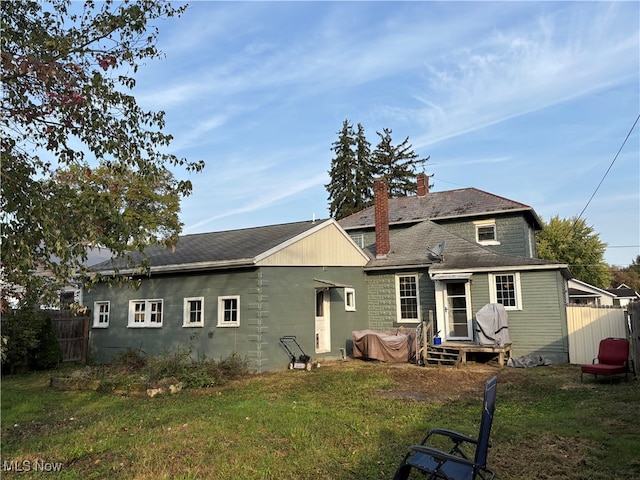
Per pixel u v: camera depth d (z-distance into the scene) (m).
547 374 12.65
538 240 45.00
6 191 4.75
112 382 10.69
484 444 3.95
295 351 14.45
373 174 50.50
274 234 16.86
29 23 5.45
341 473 5.17
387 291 18.88
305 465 5.40
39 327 14.58
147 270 6.04
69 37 5.29
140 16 5.49
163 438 6.52
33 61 4.66
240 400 9.32
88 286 5.61
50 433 7.09
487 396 4.03
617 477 5.04
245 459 5.61
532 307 15.75
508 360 14.81
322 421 7.32
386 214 19.92
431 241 19.77
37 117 5.34
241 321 13.78
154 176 6.07
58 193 4.88
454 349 15.22
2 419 8.01
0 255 4.38
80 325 16.84
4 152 5.04
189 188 6.43
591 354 14.70
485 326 15.20
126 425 7.41
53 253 4.74
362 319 18.66
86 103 5.09
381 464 5.43
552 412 8.14
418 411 8.18
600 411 7.99
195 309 15.01
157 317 15.87
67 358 16.25
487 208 22.66
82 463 5.61
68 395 10.30
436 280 17.03
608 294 30.22
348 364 14.98
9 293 4.86
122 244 5.23
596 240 43.41
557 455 5.74
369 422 7.34
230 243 16.77
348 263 18.17
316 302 16.64
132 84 5.77
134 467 5.40
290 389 10.59
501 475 5.11
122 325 16.47
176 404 9.06
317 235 16.42
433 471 4.13
